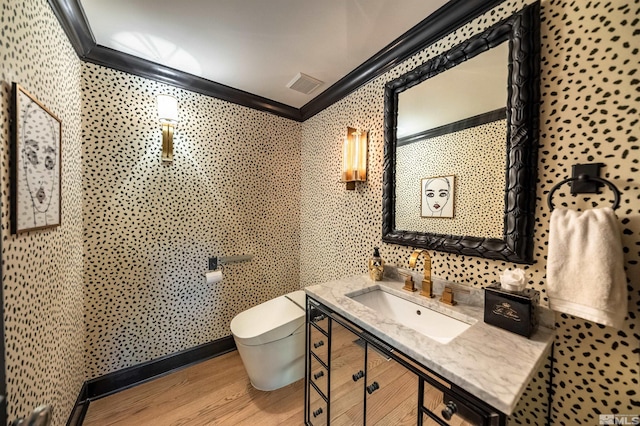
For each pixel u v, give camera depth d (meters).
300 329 1.66
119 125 1.56
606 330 0.77
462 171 1.16
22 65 0.81
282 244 2.34
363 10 1.19
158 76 1.67
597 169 0.79
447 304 1.10
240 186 2.07
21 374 0.78
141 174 1.64
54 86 1.06
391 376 0.84
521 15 0.92
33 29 0.88
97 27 1.29
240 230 2.08
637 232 0.72
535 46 0.91
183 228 1.81
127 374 1.63
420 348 0.75
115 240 1.58
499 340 0.80
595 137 0.79
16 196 0.76
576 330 0.83
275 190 2.27
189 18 1.23
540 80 0.91
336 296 1.20
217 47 1.47
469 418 0.62
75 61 1.33
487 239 1.06
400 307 1.26
